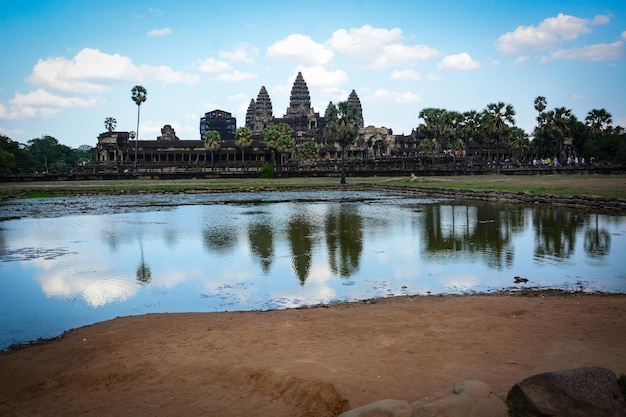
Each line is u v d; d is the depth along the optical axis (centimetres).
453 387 965
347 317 1820
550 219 4809
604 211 5388
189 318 1888
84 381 1303
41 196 9150
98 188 10094
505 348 1383
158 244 3788
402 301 2102
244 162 15988
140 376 1301
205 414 1095
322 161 16638
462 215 5378
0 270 2934
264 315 1911
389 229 4369
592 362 1221
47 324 1958
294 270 2808
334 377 1180
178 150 17288
